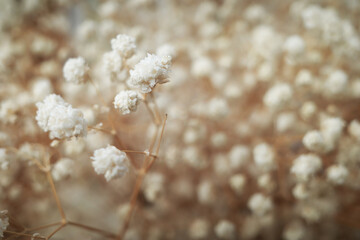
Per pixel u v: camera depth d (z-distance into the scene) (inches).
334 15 5.2
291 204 5.5
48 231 5.0
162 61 3.7
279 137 5.2
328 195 5.1
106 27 5.4
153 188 5.1
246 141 5.6
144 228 5.6
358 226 5.4
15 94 5.1
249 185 5.6
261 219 5.5
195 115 5.5
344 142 5.1
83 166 5.2
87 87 5.1
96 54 5.6
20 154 4.4
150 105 4.8
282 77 5.5
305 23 5.2
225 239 5.6
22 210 5.1
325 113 5.2
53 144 4.1
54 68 5.6
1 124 4.7
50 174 4.4
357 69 5.4
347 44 5.1
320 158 5.0
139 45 5.2
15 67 5.3
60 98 4.0
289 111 5.5
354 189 5.3
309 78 5.1
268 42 5.3
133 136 5.0
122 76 4.2
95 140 4.8
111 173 3.8
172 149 5.3
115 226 5.6
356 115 5.3
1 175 4.7
